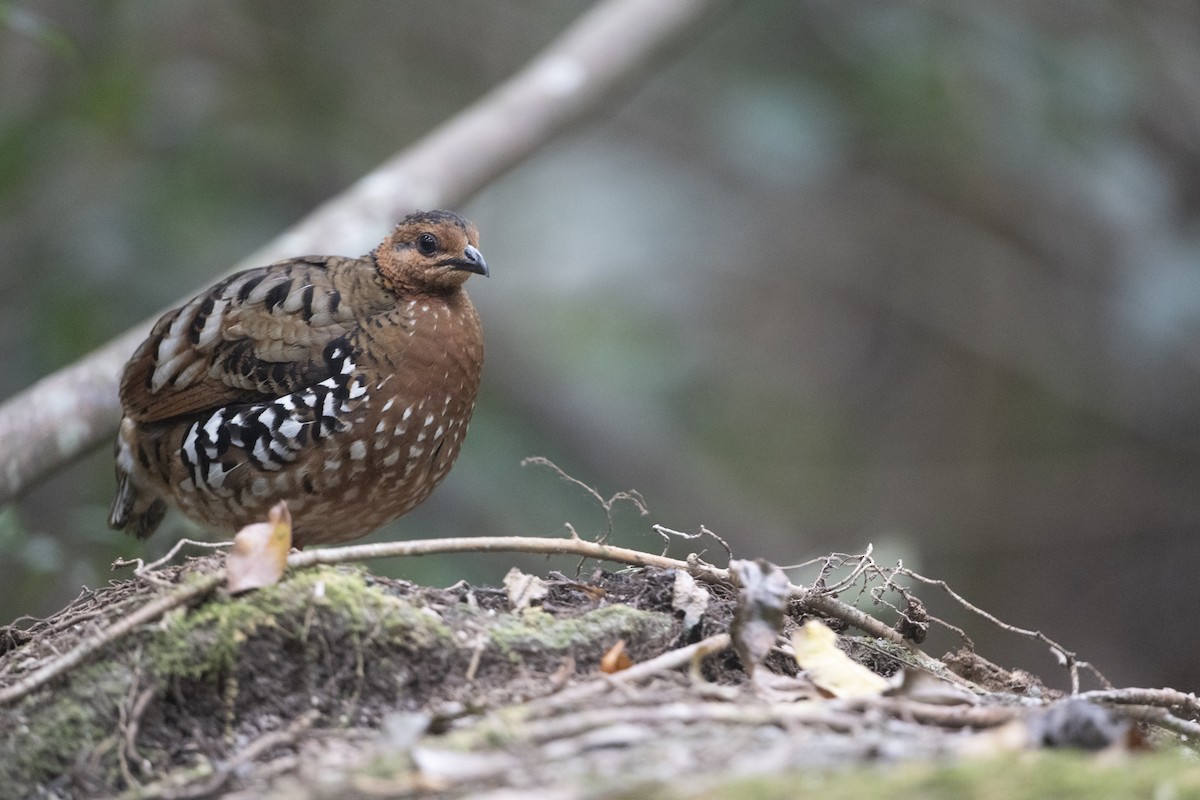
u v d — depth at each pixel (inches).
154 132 522.3
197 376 313.4
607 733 193.6
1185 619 713.6
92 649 219.0
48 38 384.8
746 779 174.6
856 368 793.6
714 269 754.8
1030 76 557.3
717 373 781.3
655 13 505.4
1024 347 727.7
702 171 741.9
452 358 317.7
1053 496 738.2
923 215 735.1
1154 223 581.6
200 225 518.0
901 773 174.4
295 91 581.0
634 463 660.1
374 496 317.7
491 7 676.1
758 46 662.5
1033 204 697.0
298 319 310.7
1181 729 221.3
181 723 217.8
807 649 231.9
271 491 309.0
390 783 183.3
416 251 317.7
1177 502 725.9
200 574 231.9
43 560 364.5
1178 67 639.8
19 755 211.9
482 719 203.6
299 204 590.9
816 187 722.8
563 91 481.4
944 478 753.0
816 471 767.1
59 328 486.9
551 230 700.7
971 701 217.0
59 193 512.4
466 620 233.9
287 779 196.9
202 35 576.1
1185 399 714.8
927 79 561.9
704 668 231.6
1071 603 725.9
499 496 553.9
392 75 635.5
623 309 725.9
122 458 335.9
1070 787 167.8
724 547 269.6
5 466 338.0
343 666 223.9
